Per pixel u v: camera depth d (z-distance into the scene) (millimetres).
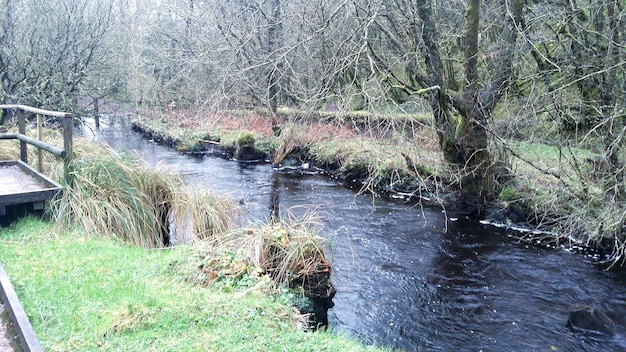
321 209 9750
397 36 9773
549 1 8445
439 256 7340
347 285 6184
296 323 4004
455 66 10969
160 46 19594
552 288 6289
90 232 5473
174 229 6461
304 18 9469
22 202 5562
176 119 19219
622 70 7078
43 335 3234
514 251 7617
